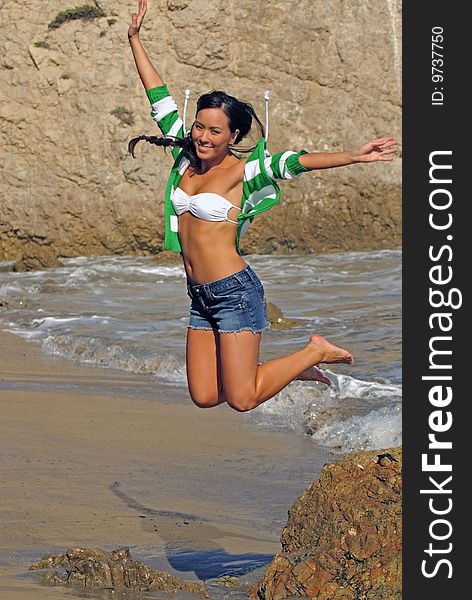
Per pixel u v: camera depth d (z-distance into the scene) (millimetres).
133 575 7781
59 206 30172
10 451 11633
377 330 18000
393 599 7168
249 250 30188
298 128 30562
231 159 7727
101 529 9109
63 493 10117
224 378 7723
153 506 9789
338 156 7285
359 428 12180
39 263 29828
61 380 15570
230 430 12727
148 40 30094
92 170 30094
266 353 16281
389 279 24656
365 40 30391
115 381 15555
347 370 15016
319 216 30234
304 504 7914
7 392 14672
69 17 30312
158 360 16422
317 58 30484
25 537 8844
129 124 29969
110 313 20969
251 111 7613
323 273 25953
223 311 7664
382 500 7656
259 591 7574
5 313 21359
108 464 11188
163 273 27094
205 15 30031
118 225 30094
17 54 30234
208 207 7574
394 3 30359
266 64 30438
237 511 9703
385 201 30188
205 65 30234
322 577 7410
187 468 11086
